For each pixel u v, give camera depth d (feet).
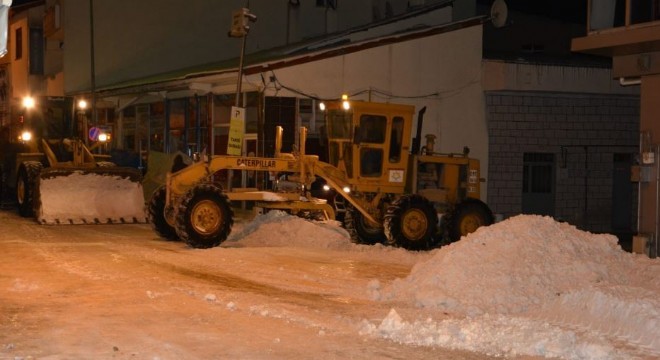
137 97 99.19
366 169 55.31
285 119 77.10
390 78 80.59
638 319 28.94
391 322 28.55
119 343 26.11
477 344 26.78
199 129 89.35
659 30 46.55
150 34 115.65
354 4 105.19
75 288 36.35
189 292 35.70
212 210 50.44
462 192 59.21
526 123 85.61
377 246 53.11
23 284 36.96
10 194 80.64
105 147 93.61
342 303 34.30
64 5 120.26
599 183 87.81
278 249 51.01
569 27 115.44
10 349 25.09
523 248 36.35
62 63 128.47
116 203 65.87
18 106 80.48
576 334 28.58
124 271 41.50
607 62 92.99
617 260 37.42
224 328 28.68
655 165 49.24
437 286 35.04
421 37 81.92
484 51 98.48
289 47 91.56
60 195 64.75
